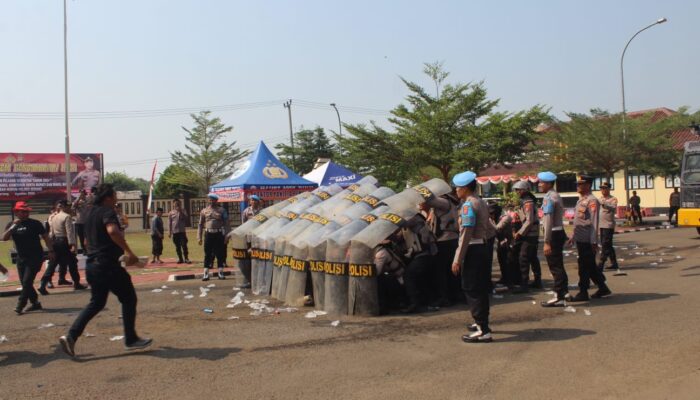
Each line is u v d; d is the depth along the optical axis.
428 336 7.02
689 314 7.60
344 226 8.88
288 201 12.23
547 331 6.99
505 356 6.00
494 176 36.91
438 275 8.93
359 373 5.60
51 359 6.52
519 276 10.30
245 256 11.68
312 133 60.91
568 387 5.00
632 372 5.33
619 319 7.47
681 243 18.08
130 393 5.25
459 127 18.62
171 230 17.33
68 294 11.57
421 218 8.66
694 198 18.00
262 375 5.64
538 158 28.78
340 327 7.70
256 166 20.20
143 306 9.78
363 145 19.20
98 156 45.38
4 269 8.20
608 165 27.19
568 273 12.45
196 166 51.56
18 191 42.59
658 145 26.56
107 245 6.40
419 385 5.19
